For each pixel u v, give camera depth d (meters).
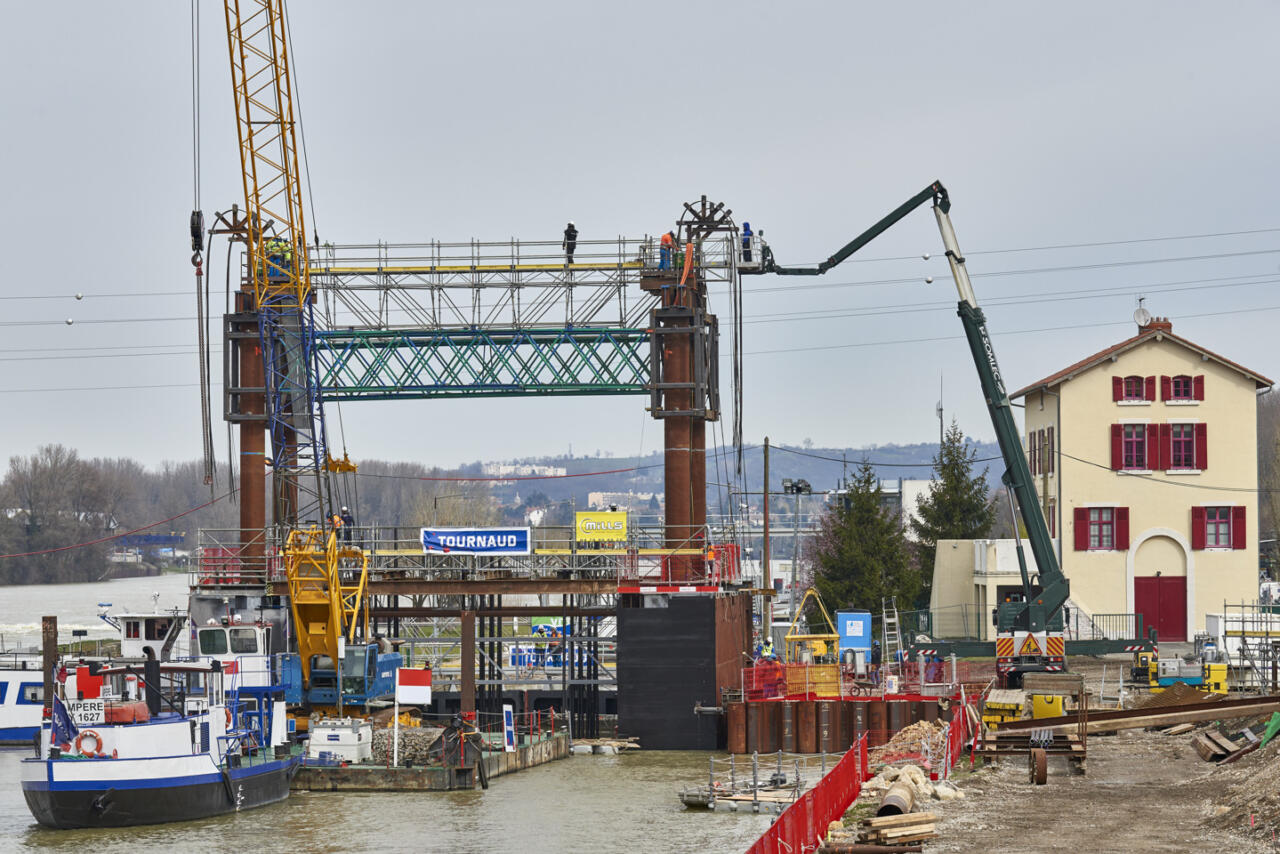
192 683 62.34
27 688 71.31
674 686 67.94
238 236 75.81
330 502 76.31
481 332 76.62
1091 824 39.09
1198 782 46.00
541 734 67.81
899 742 58.41
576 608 70.44
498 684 74.50
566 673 77.56
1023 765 50.06
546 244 75.88
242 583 72.31
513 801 54.09
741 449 79.25
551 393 77.00
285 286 74.50
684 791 52.56
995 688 66.06
